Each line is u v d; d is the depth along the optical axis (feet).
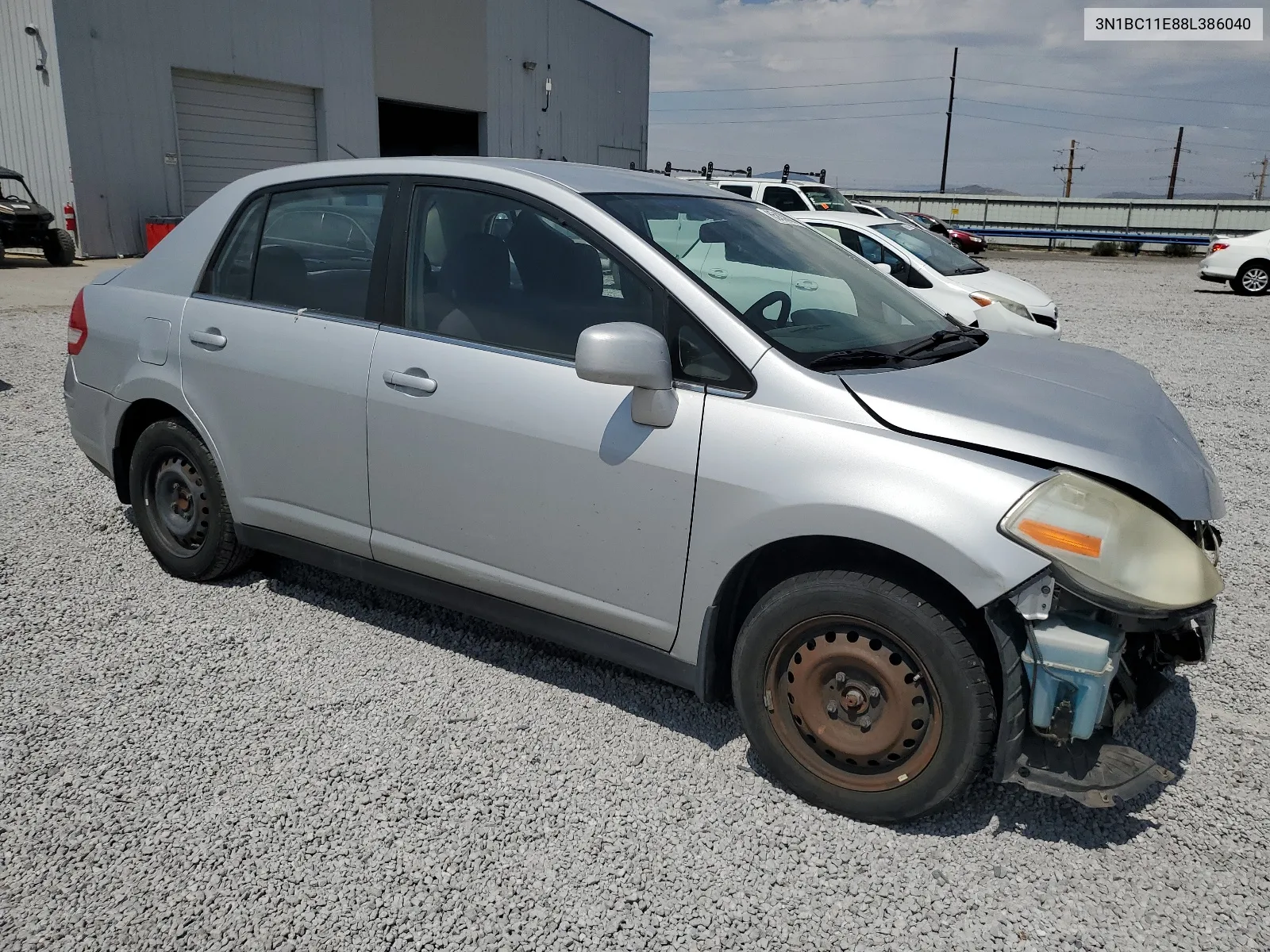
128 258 67.56
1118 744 8.46
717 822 8.87
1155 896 8.00
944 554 7.93
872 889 8.05
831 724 8.89
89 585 13.56
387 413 10.91
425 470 10.76
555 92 115.24
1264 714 10.93
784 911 7.80
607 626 10.02
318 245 11.80
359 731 10.17
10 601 13.00
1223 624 13.30
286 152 81.10
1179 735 10.46
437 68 94.99
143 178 68.59
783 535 8.64
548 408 9.86
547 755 9.84
